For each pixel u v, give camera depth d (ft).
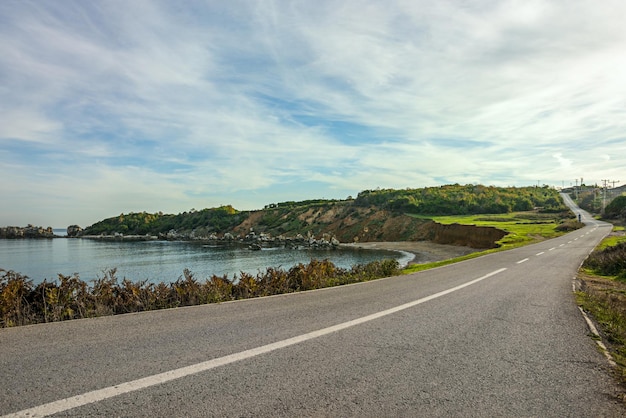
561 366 15.69
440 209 354.95
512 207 382.63
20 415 10.07
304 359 15.49
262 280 41.86
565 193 604.08
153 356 15.38
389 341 18.53
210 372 13.73
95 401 11.09
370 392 12.46
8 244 306.14
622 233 160.25
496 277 47.65
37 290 27.91
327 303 28.84
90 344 16.96
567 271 56.29
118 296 30.73
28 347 16.33
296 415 10.70
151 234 467.93
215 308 26.50
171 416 10.36
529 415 11.31
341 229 335.88
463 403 11.94
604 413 11.58
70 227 510.58
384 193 407.85
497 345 18.45
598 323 24.40
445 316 24.68
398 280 44.70
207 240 359.66
